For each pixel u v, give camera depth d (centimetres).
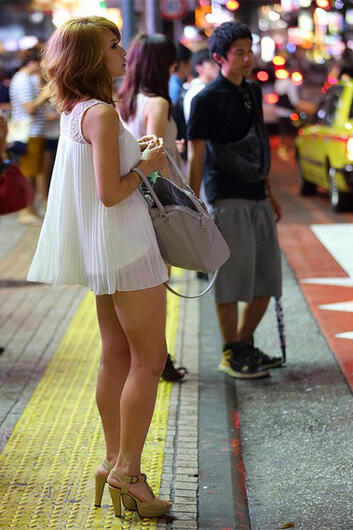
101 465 493
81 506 494
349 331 842
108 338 487
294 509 502
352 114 1670
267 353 788
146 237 449
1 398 675
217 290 708
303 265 1162
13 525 470
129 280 448
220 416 636
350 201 1636
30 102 1478
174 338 839
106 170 430
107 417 491
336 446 583
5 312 945
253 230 702
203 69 952
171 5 2375
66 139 452
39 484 521
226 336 734
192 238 464
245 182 689
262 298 729
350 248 1272
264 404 670
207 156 700
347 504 501
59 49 444
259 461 574
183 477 535
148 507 475
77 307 962
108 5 2484
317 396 676
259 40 5472
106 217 444
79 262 464
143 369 465
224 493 515
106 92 449
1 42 4228
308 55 5362
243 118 686
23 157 1497
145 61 672
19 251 1298
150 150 452
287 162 2591
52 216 471
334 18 4381
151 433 602
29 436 597
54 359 773
